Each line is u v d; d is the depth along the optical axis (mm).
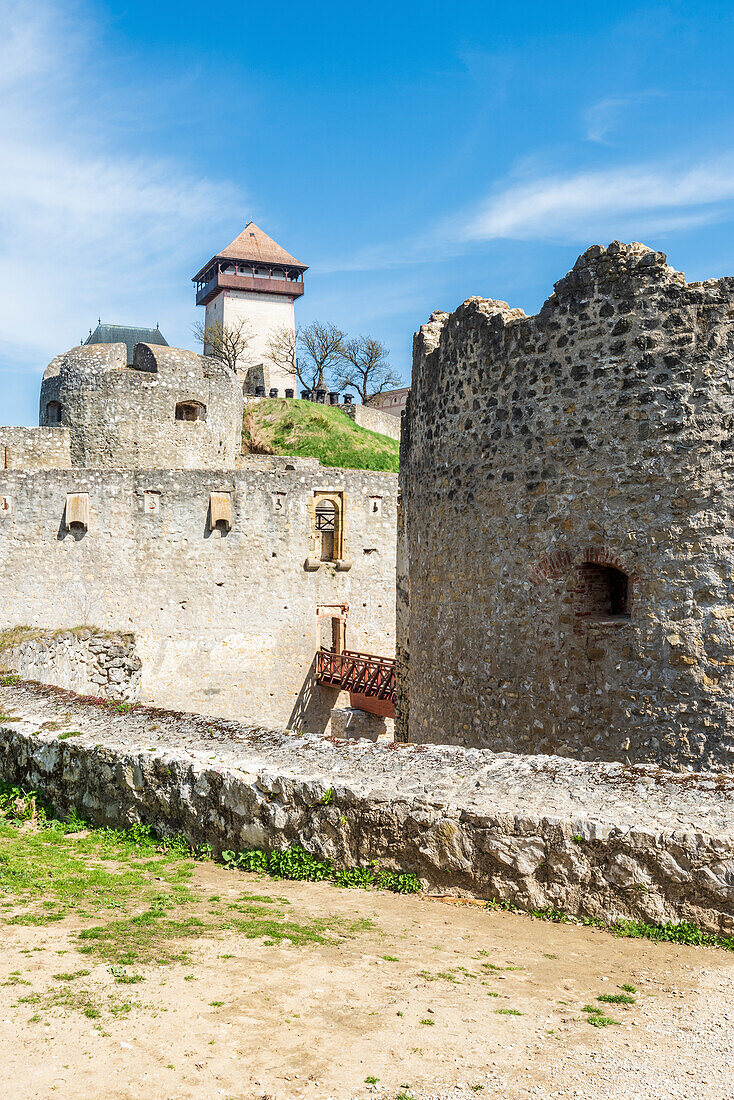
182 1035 4199
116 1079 3787
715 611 8078
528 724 9305
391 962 5262
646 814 6160
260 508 23984
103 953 5215
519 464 9477
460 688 10375
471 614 10188
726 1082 3928
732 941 5617
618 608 9070
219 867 7453
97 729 9500
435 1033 4312
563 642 8992
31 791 9422
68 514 22016
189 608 23250
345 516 24938
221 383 34250
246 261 68500
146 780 8227
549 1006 4699
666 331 8367
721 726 8008
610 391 8680
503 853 6285
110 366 32188
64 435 30641
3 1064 3844
